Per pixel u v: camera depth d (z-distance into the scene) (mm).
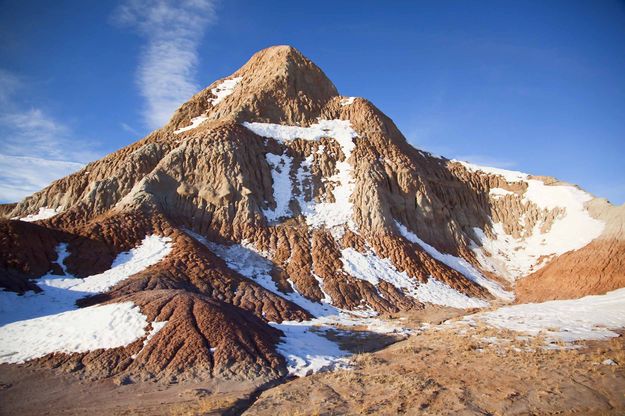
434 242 60625
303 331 33312
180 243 42844
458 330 30562
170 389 21344
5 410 18797
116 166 63031
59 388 20953
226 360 23531
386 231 54781
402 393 19281
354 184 59750
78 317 26562
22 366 22438
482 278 57188
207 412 18344
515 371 20953
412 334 33688
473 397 18547
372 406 18094
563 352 22797
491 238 67375
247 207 51594
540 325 29047
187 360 23219
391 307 44344
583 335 25781
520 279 58281
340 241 52375
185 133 63750
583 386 18766
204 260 41156
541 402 17719
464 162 78438
